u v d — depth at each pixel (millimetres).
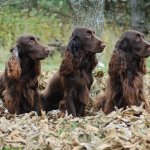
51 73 14062
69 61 10727
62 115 10742
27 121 9414
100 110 10930
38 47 10758
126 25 29047
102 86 12664
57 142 7992
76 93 10938
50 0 29312
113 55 10812
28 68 10906
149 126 8812
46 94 11766
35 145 7918
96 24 16234
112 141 7777
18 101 10945
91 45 10656
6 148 7957
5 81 11109
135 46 10625
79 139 8195
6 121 9516
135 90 10711
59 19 27609
